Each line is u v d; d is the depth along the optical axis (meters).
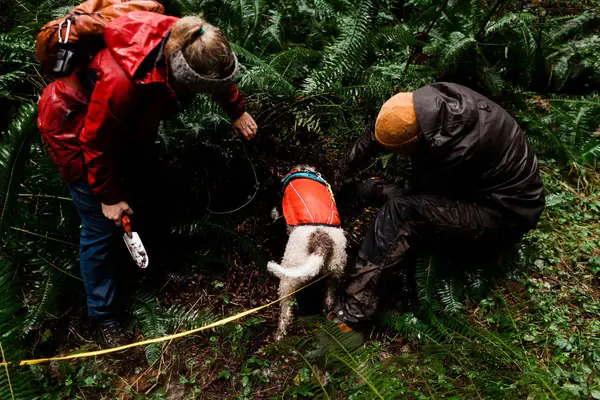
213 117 2.93
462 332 2.64
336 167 3.30
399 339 2.84
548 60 4.20
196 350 2.78
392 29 3.50
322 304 3.09
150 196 3.11
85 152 2.02
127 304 2.91
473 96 2.54
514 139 2.55
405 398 2.35
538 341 2.72
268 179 3.31
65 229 2.89
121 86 1.85
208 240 3.27
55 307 2.88
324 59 3.44
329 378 2.52
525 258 3.07
